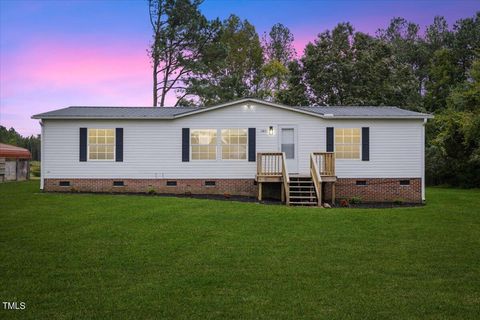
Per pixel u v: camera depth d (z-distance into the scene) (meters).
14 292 6.20
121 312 5.49
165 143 18.66
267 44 48.19
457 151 28.38
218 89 35.81
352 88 32.75
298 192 16.34
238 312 5.51
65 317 5.31
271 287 6.49
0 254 8.28
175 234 10.20
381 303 5.84
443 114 31.56
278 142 18.53
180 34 33.66
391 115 18.08
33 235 9.93
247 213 13.14
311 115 18.44
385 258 8.24
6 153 27.05
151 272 7.23
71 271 7.24
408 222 12.15
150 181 18.64
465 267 7.61
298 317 5.36
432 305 5.76
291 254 8.50
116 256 8.21
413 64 49.94
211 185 18.66
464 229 11.19
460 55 42.44
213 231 10.60
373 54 33.28
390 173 18.38
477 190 25.50
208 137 18.62
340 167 18.44
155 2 33.44
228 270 7.37
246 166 18.58
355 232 10.71
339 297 6.07
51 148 18.56
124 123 18.62
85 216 12.32
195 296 6.08
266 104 18.42
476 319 5.30
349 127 18.48
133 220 11.79
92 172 18.61
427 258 8.23
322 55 33.44
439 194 21.44
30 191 19.09
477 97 28.73
